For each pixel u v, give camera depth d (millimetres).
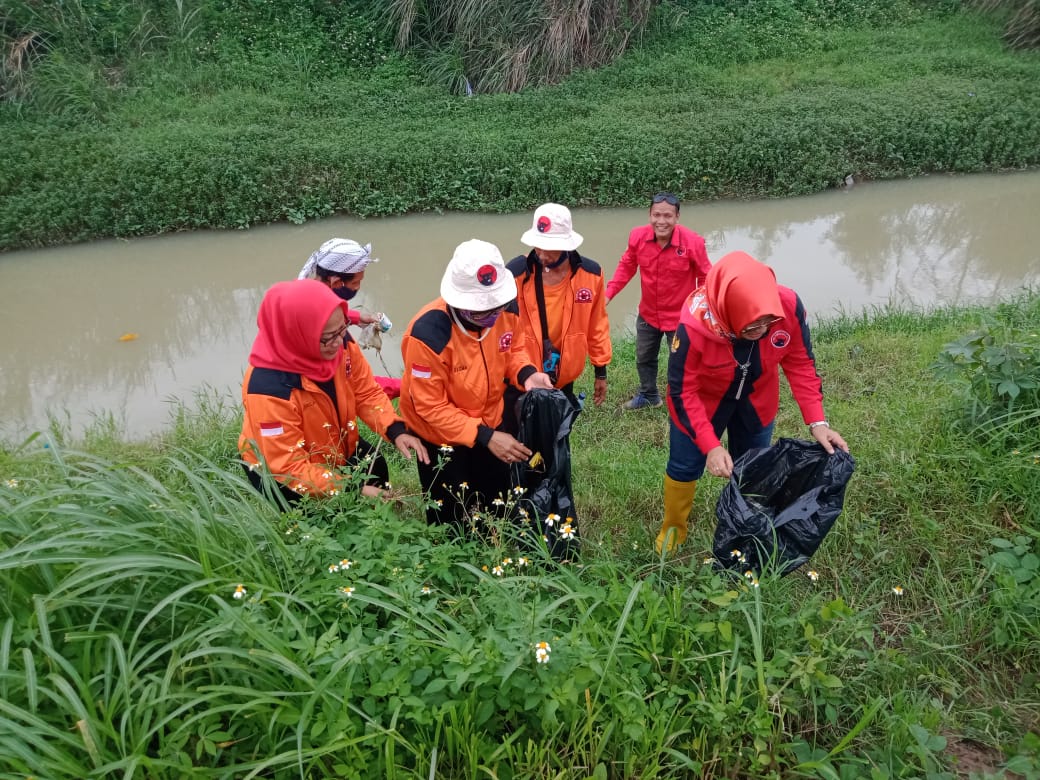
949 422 4074
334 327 2896
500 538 2943
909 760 2418
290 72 13141
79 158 9688
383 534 2793
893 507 3643
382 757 2088
